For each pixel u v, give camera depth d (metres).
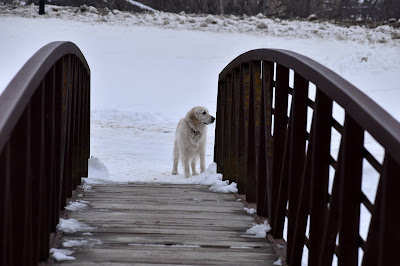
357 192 3.06
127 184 8.02
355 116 2.81
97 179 8.31
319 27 36.25
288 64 4.38
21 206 3.01
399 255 2.45
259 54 5.71
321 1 54.09
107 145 14.38
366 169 9.55
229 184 7.79
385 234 2.47
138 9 46.91
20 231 3.01
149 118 18.77
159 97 21.47
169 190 7.52
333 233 3.34
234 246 4.79
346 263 3.08
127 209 6.08
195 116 10.83
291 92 4.80
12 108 2.49
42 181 3.93
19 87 2.83
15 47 27.05
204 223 5.55
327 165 3.65
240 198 6.83
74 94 6.27
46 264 4.05
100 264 4.17
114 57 27.20
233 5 52.62
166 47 29.55
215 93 22.17
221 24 36.00
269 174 5.19
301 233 4.04
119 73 24.56
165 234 5.08
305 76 3.82
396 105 18.84
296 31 34.84
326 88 3.31
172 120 18.75
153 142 15.11
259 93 6.06
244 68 6.88
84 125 8.06
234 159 7.71
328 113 3.62
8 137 2.34
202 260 4.38
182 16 37.88
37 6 39.94
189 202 6.64
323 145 3.64
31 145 3.58
